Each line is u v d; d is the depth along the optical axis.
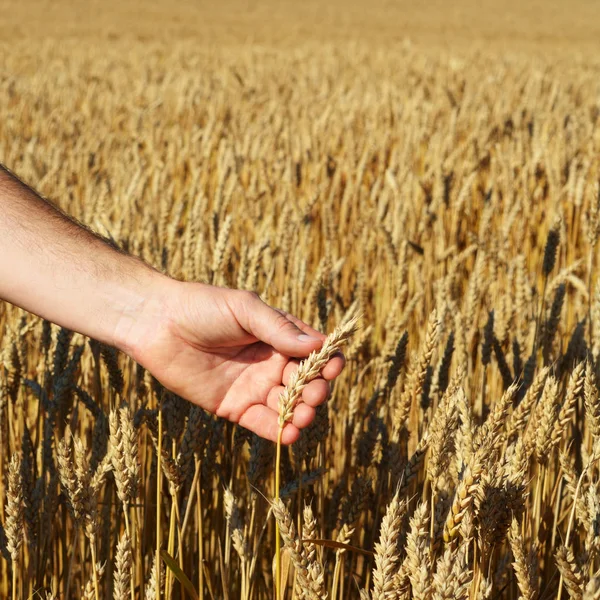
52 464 2.45
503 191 6.57
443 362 2.62
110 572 2.44
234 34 41.28
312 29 47.41
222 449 2.62
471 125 9.54
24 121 10.59
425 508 1.40
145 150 8.59
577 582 1.53
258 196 5.55
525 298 3.58
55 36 34.44
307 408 1.89
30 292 1.94
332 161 7.52
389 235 4.29
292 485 2.15
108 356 2.34
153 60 21.69
